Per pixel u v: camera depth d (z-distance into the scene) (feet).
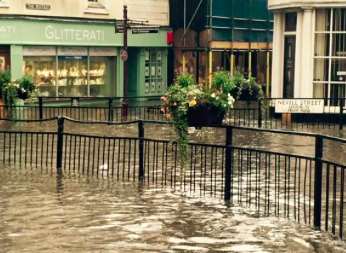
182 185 47.21
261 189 45.96
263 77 162.81
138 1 141.08
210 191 44.96
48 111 114.21
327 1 98.48
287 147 70.23
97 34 132.26
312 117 96.99
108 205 40.19
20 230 34.17
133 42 140.26
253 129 39.75
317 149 35.27
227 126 41.78
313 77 101.50
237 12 153.58
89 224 35.47
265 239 32.83
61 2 124.36
